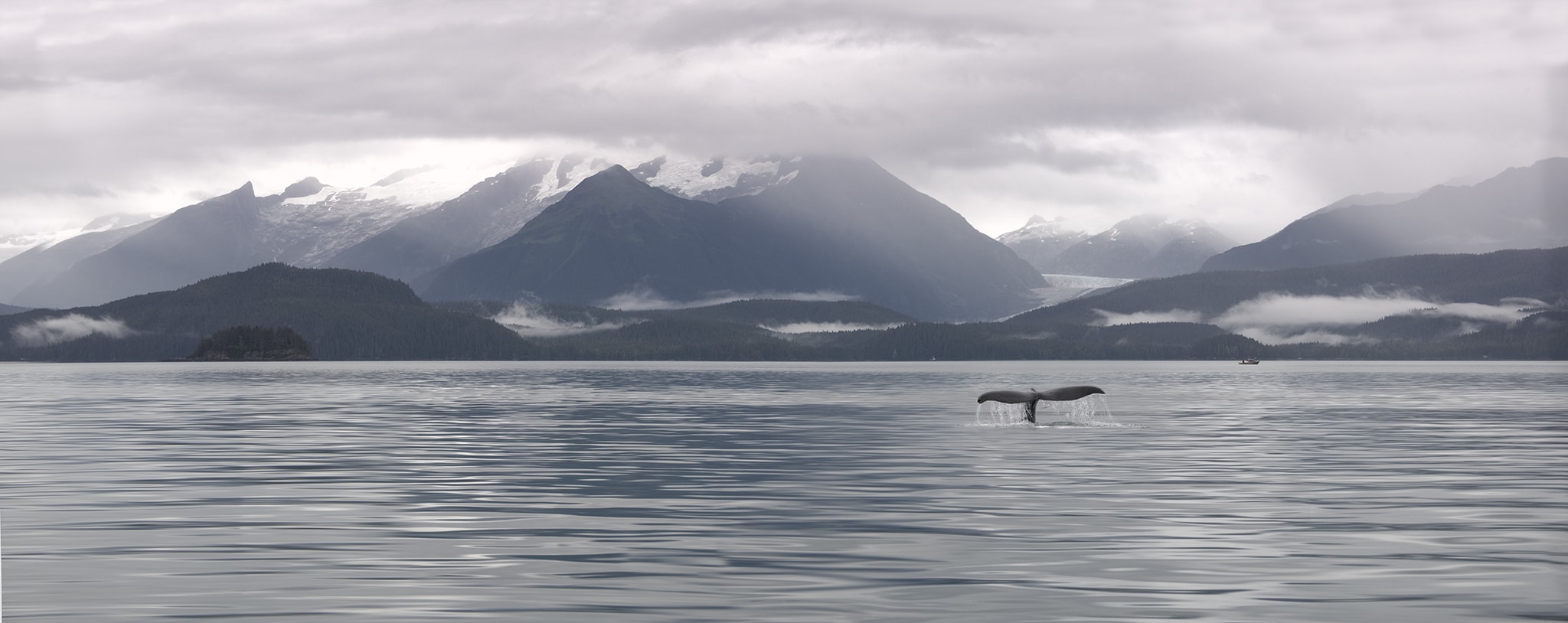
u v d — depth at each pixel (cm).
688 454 5641
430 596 2477
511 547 3030
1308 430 7169
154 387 17025
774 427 7631
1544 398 12362
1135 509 3669
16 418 8731
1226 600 2434
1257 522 3412
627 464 5150
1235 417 8638
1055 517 3522
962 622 2259
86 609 2355
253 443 6288
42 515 3569
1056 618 2294
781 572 2712
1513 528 3306
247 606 2384
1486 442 6259
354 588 2553
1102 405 10631
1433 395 13300
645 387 17275
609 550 2998
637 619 2284
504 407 10544
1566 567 2759
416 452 5778
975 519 3481
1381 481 4412
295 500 3925
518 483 4419
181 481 4478
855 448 5878
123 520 3478
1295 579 2638
